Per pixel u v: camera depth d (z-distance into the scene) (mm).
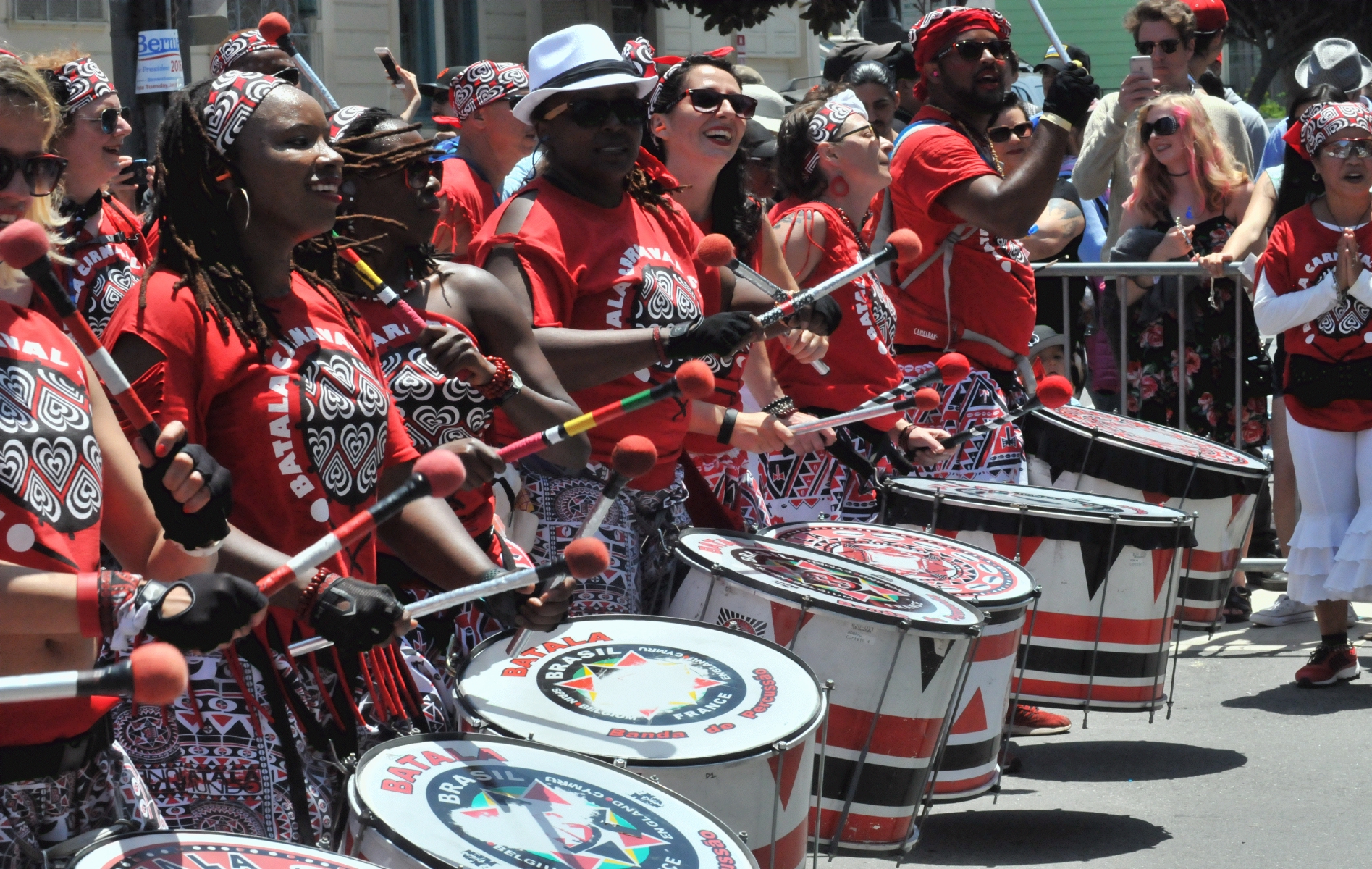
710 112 5883
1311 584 7723
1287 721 7301
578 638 4449
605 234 5020
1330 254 7594
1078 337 9625
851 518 6648
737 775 3787
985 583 5590
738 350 4844
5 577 2766
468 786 3436
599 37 4984
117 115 5387
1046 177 6633
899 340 7156
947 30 7055
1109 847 5797
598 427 4961
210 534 3031
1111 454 7250
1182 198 9367
